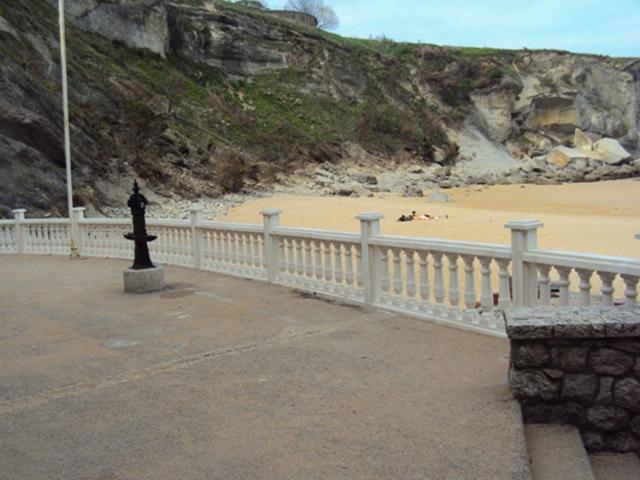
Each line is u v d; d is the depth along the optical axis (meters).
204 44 61.66
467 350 6.07
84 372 5.67
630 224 26.75
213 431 4.20
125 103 37.88
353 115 66.50
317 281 9.16
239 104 58.34
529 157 80.69
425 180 56.44
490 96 82.06
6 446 4.05
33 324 7.71
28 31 34.66
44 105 29.92
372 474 3.54
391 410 4.50
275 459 3.75
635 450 4.32
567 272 6.00
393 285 7.91
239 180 41.06
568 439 4.21
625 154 81.75
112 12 51.00
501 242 22.05
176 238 12.42
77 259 14.20
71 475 3.62
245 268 10.71
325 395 4.87
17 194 25.47
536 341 4.39
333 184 47.84
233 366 5.73
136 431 4.24
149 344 6.61
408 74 79.31
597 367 4.32
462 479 3.45
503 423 4.18
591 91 93.25
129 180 34.06
